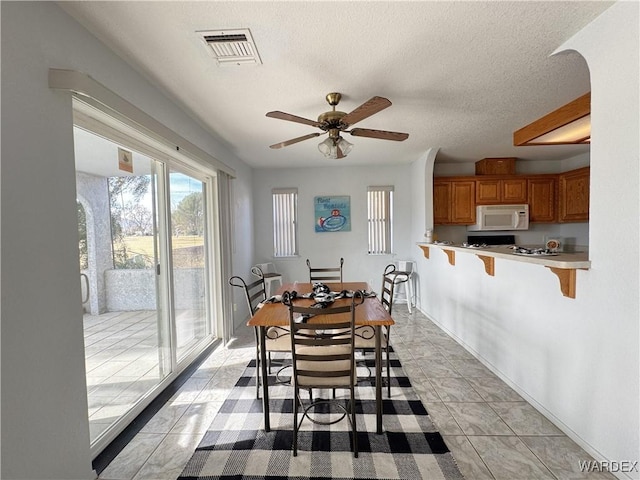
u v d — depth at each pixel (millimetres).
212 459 1742
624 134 1469
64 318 1454
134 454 1789
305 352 2186
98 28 1595
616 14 1482
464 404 2230
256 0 1402
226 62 1926
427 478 1582
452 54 1884
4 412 1181
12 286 1211
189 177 3164
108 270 2227
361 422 2041
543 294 2078
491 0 1433
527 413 2117
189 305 3160
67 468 1457
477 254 2785
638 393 1440
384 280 2809
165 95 2379
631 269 1455
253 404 2285
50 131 1380
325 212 5227
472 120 3055
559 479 1559
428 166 4340
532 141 3258
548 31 1676
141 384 2447
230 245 3867
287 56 1871
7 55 1188
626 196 1468
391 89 2344
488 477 1580
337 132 2363
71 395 1490
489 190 4855
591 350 1690
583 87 2354
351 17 1533
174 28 1601
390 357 3068
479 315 2965
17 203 1229
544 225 5203
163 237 2654
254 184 5246
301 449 1806
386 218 5230
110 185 2195
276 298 2562
